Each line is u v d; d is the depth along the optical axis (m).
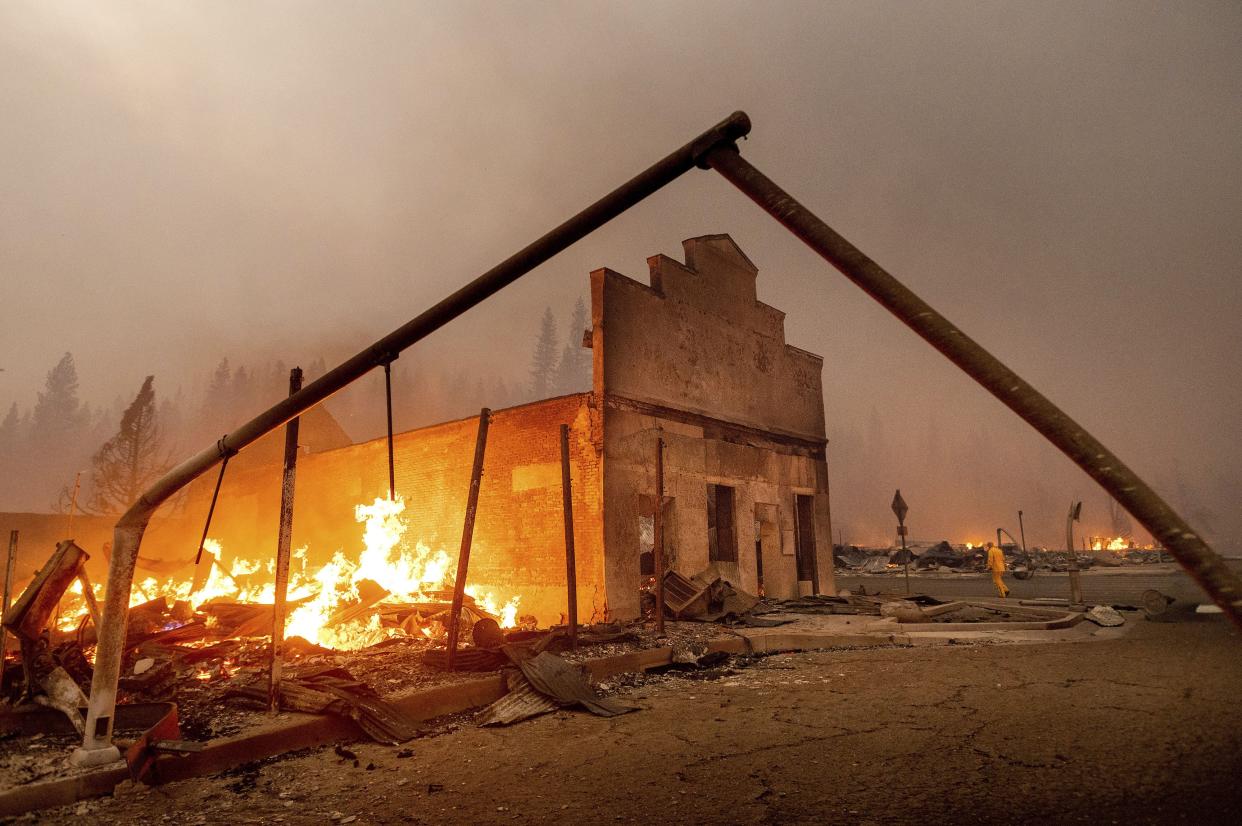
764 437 18.27
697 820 4.04
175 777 4.95
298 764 5.37
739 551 16.52
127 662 8.05
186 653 8.69
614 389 14.09
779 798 4.34
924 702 6.85
